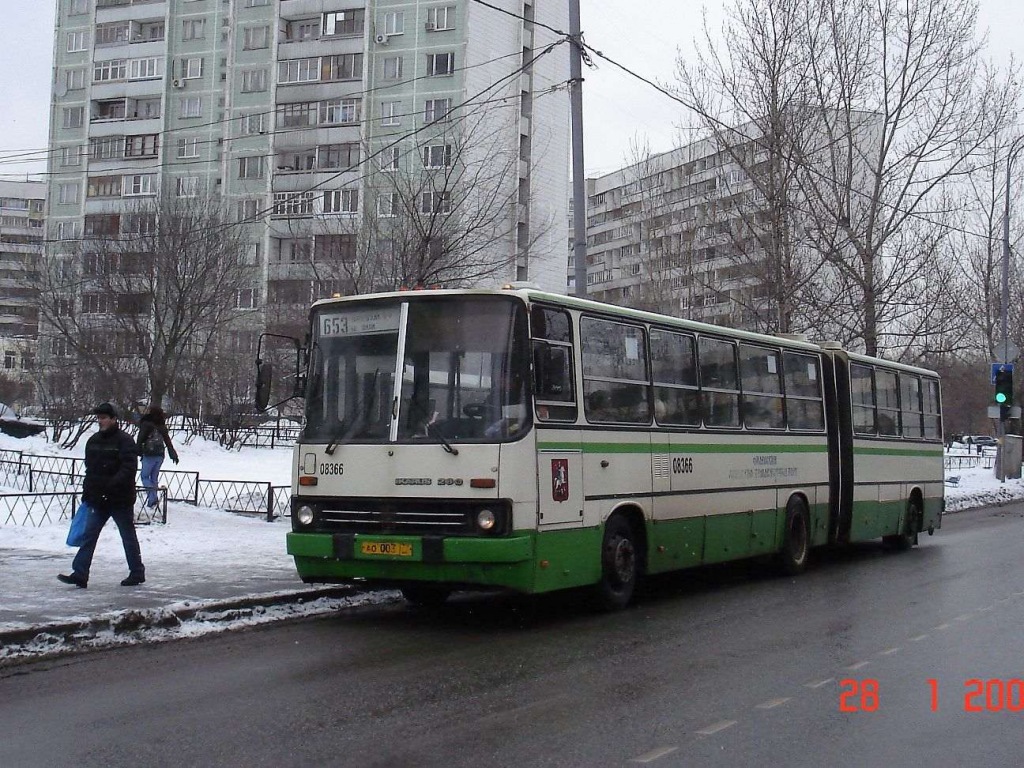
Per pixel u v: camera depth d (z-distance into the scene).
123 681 7.92
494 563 9.70
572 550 10.55
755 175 27.38
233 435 35.38
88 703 7.26
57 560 12.78
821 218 27.17
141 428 17.59
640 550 11.91
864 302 27.05
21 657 8.52
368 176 28.69
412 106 55.94
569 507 10.52
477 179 26.06
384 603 11.88
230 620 10.30
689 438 12.80
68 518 16.08
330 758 6.00
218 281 35.34
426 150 26.66
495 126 51.28
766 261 27.06
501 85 55.31
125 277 34.41
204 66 61.94
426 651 9.20
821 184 27.94
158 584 11.43
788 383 15.42
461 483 9.86
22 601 10.16
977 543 19.86
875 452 17.66
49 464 24.44
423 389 10.25
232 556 13.74
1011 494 33.69
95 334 34.81
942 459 20.61
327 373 10.75
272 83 58.94
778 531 14.82
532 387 10.15
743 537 13.88
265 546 14.77
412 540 9.88
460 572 9.78
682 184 43.88
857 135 28.78
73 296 35.28
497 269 24.55
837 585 14.04
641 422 11.90
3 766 5.85
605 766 5.90
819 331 27.30
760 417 14.55
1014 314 41.84
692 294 40.16
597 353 11.26
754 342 14.60
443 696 7.51
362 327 10.68
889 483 18.11
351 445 10.37
